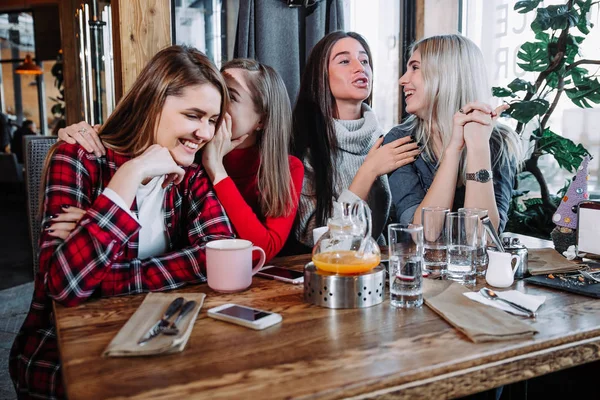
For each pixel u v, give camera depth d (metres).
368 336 0.97
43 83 11.18
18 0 7.94
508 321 1.01
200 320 1.06
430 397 0.83
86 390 0.77
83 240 1.15
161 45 2.08
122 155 1.40
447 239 1.33
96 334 0.99
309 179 2.17
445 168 1.80
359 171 1.99
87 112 3.37
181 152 1.39
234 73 1.71
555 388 1.52
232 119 1.71
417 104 2.03
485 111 1.73
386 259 1.52
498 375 0.89
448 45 1.97
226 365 0.85
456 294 1.17
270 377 0.81
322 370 0.83
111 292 1.21
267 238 1.65
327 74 2.21
